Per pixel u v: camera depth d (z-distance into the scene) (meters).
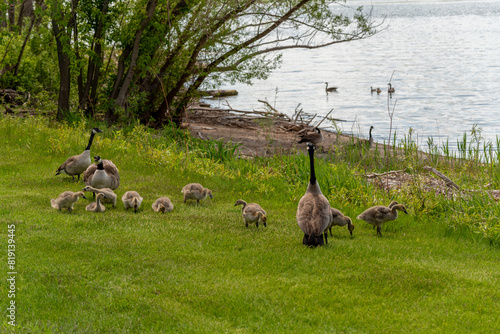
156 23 22.30
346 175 14.50
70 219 10.12
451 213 11.36
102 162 12.77
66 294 6.78
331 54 71.06
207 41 23.05
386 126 29.08
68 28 22.34
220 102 37.94
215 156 17.95
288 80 49.31
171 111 26.91
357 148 20.89
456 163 18.92
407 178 15.70
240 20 23.41
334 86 44.56
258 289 7.11
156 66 25.28
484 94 37.59
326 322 6.22
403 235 10.30
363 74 50.97
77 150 17.03
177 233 9.58
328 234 10.27
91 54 22.48
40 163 15.48
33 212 10.55
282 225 10.58
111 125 23.23
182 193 13.22
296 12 23.25
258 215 9.97
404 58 62.28
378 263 8.33
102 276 7.41
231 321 6.27
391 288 7.25
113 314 6.30
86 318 6.12
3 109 23.58
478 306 6.73
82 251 8.31
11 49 26.84
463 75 46.94
